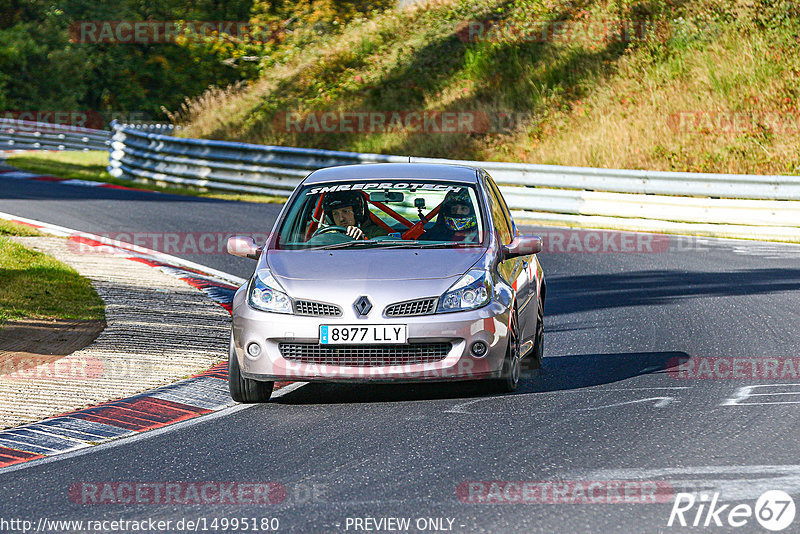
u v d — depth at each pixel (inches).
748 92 3612.2
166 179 3799.2
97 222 2635.3
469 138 3882.9
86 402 1043.9
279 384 1170.0
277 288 1038.4
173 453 866.8
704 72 3782.0
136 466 829.8
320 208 1159.0
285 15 5846.5
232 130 4515.3
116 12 7819.9
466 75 4323.3
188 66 7519.7
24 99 7495.1
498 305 1027.9
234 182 3555.6
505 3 4771.2
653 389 1065.5
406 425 940.6
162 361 1224.8
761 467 771.4
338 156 3277.6
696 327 1439.5
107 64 7667.3
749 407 972.6
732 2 4077.3
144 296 1654.8
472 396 1058.1
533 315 1183.6
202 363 1223.5
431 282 1023.6
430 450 850.1
